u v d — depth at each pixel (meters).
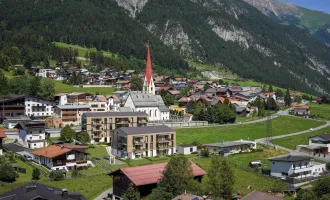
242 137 184.25
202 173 111.81
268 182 119.38
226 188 98.69
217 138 180.38
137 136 147.75
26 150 138.62
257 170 132.50
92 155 146.00
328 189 100.00
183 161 100.19
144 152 149.50
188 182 98.50
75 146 132.00
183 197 87.00
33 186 81.00
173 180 96.00
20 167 120.31
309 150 162.00
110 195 106.19
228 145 156.88
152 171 108.56
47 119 185.00
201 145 161.62
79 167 127.38
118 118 173.25
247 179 121.19
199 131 193.00
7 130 159.38
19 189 83.31
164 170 100.19
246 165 139.50
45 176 117.25
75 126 182.50
